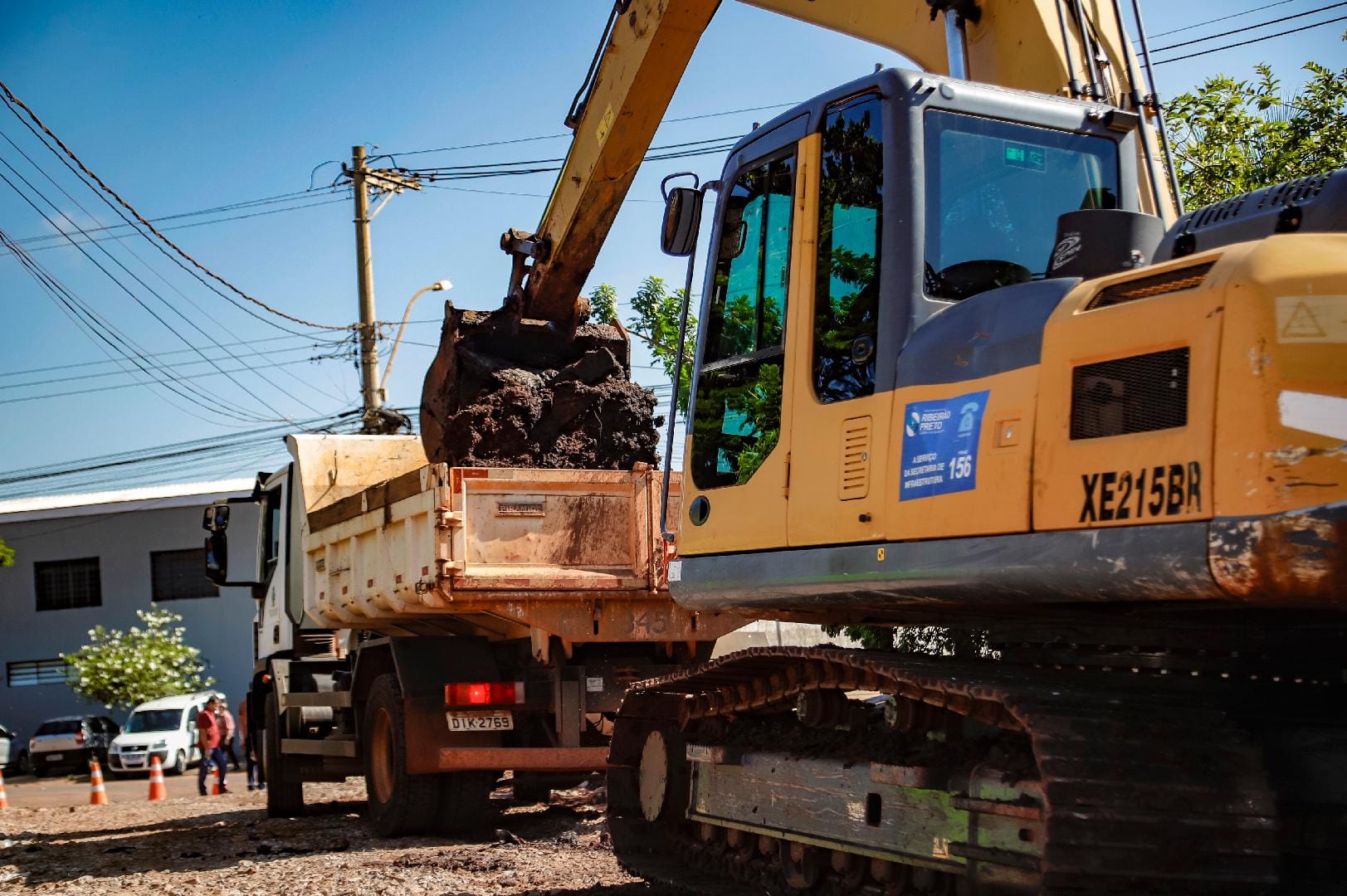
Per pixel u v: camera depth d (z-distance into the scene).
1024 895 4.41
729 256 6.00
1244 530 3.61
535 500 8.91
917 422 4.73
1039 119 5.37
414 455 12.66
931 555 4.59
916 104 5.08
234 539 28.64
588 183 9.38
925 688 4.73
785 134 5.64
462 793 9.64
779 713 6.27
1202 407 3.76
